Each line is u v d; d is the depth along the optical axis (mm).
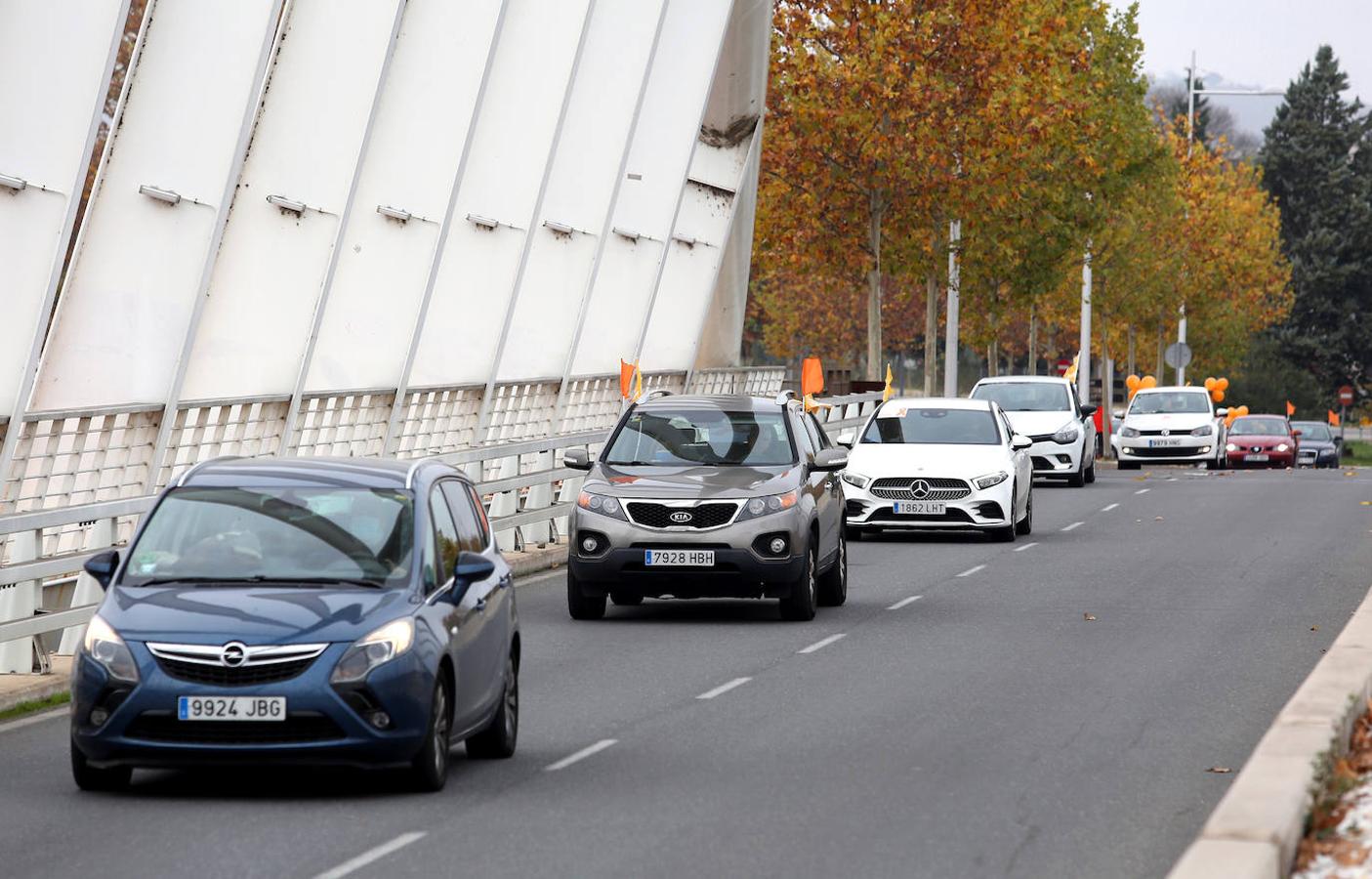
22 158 37438
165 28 42094
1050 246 133625
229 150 43156
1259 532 68688
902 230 118500
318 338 53344
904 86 111312
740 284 90875
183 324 42875
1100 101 134875
